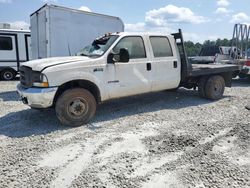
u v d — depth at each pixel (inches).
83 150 153.5
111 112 240.5
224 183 117.8
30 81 194.1
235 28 450.3
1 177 123.2
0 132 188.1
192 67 284.8
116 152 150.6
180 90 357.4
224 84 302.4
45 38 314.5
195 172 127.4
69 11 325.1
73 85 206.4
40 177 123.3
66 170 130.0
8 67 513.3
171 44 253.1
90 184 117.1
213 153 148.5
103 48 216.8
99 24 360.2
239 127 192.5
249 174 125.5
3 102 294.7
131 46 225.5
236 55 451.8
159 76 243.0
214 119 216.4
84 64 198.5
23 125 204.5
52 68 186.2
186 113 236.5
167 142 164.6
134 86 227.1
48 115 232.7
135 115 229.8
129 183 117.8
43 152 151.2
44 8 310.7
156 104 273.7
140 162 138.0
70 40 330.0
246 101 289.3
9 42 510.0
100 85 207.3
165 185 116.3
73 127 198.1
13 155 146.9
